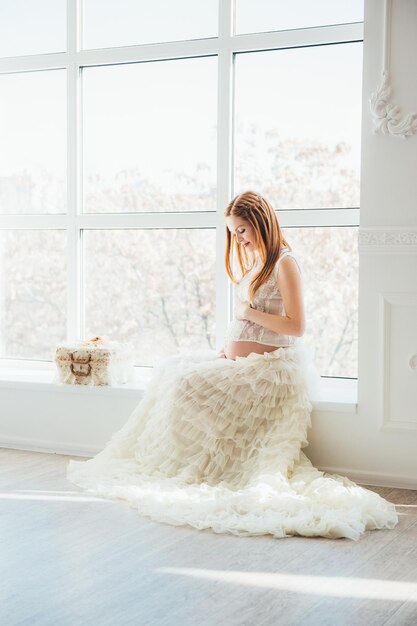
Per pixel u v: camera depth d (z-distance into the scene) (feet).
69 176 15.42
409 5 11.95
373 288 12.35
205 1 14.34
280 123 13.96
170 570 8.79
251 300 12.69
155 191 14.92
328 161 13.69
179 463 12.22
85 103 15.38
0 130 16.19
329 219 13.61
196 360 13.08
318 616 7.65
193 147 14.60
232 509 10.53
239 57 14.16
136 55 14.75
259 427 12.17
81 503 11.21
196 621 7.53
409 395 12.25
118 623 7.47
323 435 12.69
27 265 16.07
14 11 15.78
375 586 8.38
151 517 10.56
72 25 15.20
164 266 14.88
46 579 8.52
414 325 12.18
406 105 12.03
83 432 14.25
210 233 14.48
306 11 13.67
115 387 13.94
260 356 12.22
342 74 13.53
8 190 16.19
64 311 15.81
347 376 13.70
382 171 12.23
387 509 10.75
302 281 12.50
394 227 12.15
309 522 10.03
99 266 15.39
